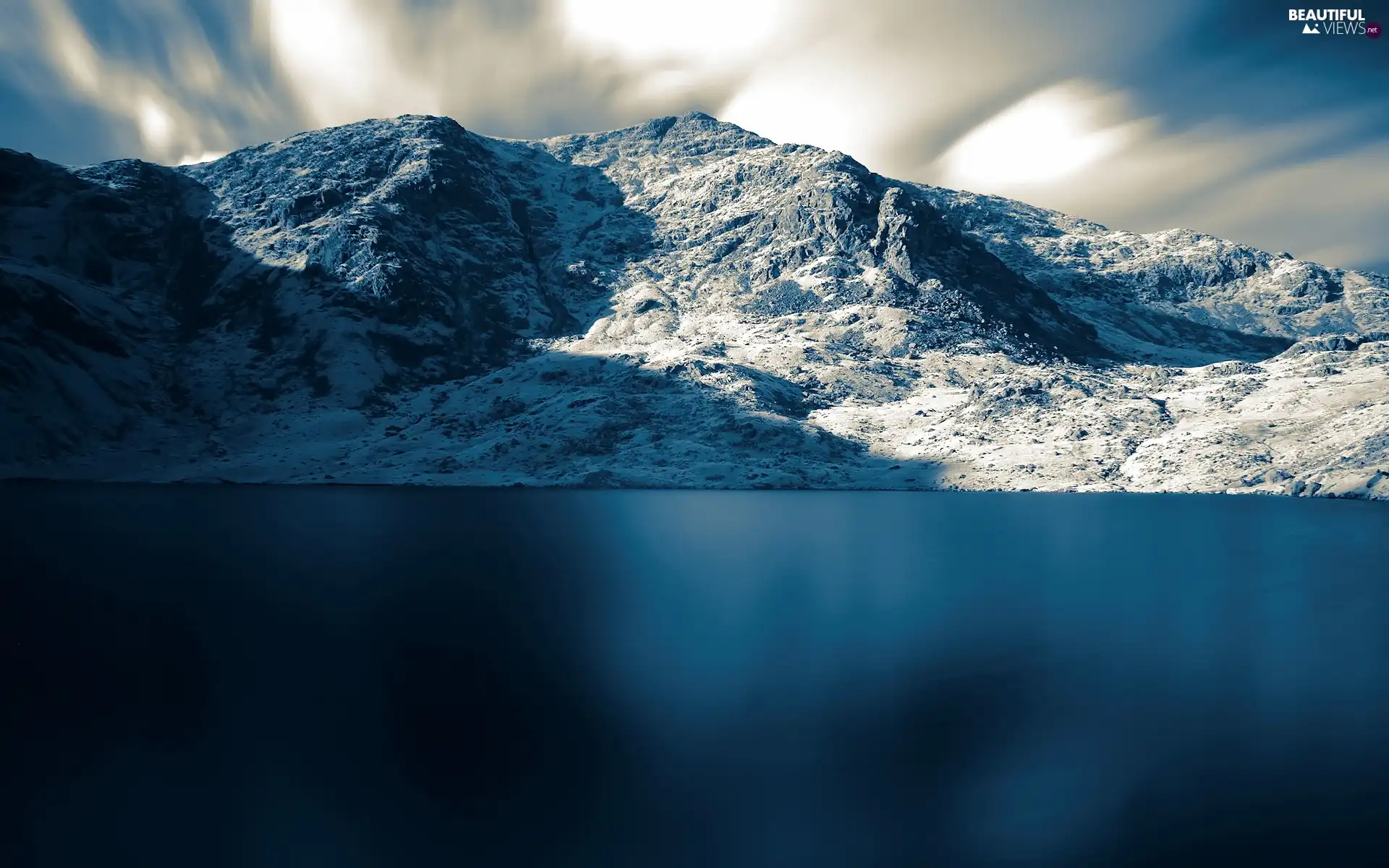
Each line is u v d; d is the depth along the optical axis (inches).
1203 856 1659.7
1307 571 4945.9
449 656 3016.7
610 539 6299.2
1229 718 2386.8
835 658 3004.4
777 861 1638.8
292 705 2496.3
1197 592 4313.5
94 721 2380.7
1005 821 1793.8
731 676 2785.4
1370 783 1974.7
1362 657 3036.4
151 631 3380.9
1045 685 2696.9
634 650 3115.2
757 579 4640.8
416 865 1626.5
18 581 4448.8
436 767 2057.1
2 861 1642.5
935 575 4820.4
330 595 4099.4
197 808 1852.9
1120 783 1979.6
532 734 2268.7
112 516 7578.7
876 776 2012.8
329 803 1882.4
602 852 1670.8
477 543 5954.7
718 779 1993.1
